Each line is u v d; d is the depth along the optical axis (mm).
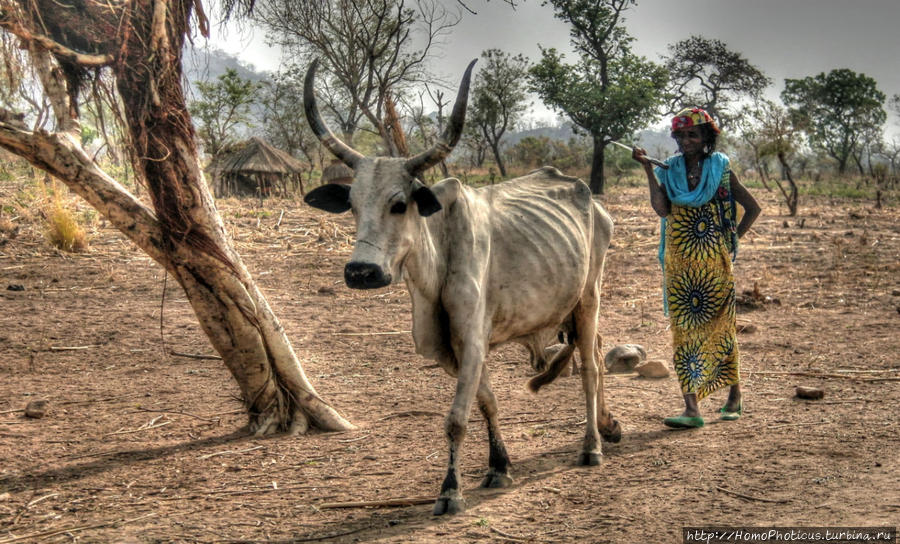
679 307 5562
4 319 9344
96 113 5430
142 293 11148
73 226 14055
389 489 4543
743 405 6035
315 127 4227
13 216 16359
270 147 29938
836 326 8891
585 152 56500
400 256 4027
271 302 10789
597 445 4895
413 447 5332
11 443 5465
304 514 4203
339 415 5945
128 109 5172
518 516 4047
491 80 47969
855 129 67312
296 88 37312
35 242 14180
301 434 5750
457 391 4227
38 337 8586
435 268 4285
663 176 5574
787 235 17828
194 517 4188
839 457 4672
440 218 4344
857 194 34188
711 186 5395
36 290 11078
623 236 18109
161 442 5547
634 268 13672
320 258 14312
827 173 59344
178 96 5262
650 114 41000
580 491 4383
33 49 4945
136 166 5266
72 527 4074
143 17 5098
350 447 5383
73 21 5141
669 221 5613
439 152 3988
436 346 4508
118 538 3924
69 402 6473
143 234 5379
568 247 4871
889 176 43469
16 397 6586
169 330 9078
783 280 12047
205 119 30719
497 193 4941
